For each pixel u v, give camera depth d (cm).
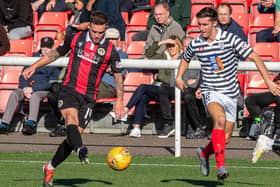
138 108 3716
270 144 2733
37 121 3956
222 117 2161
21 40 4422
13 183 2300
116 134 3866
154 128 3853
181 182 2370
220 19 3756
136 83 3959
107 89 3753
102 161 2930
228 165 2861
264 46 4034
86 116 2239
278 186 2291
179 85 2395
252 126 3534
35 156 3048
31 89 3806
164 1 4366
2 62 3216
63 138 3672
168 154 3158
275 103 3494
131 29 4600
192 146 3400
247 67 3144
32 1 5412
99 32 2208
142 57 3922
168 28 4022
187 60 2384
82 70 2238
